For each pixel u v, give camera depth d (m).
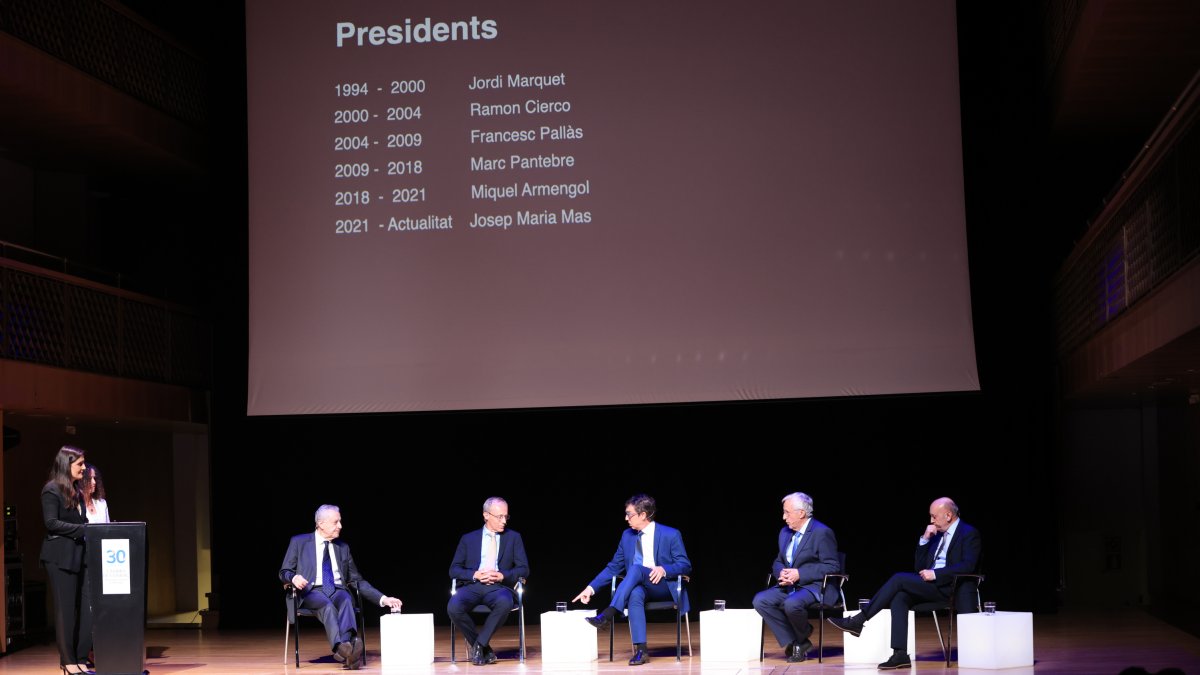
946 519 7.47
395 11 9.76
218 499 10.73
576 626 8.02
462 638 9.49
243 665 8.26
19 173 10.88
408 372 9.54
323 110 9.78
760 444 10.14
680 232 9.36
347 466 10.57
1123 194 7.70
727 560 10.09
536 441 10.38
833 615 8.71
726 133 9.36
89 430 11.45
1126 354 7.79
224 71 11.39
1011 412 9.88
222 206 11.12
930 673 7.03
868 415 10.06
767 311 9.24
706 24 9.42
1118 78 8.92
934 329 9.10
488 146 9.59
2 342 8.56
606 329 9.38
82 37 9.54
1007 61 10.04
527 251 9.49
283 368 9.68
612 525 10.23
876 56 9.26
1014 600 9.86
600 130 9.49
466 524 10.39
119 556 6.92
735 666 7.54
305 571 7.98
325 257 9.70
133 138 10.18
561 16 9.59
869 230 9.20
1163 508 11.08
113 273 10.24
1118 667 7.14
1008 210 9.97
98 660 6.88
